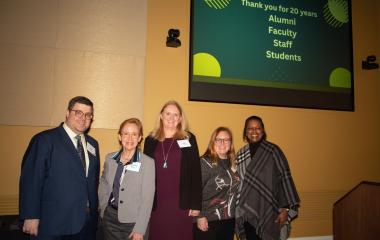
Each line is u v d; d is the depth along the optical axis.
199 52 2.96
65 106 2.62
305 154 3.22
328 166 3.28
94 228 2.00
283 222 2.42
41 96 2.58
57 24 2.67
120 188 1.88
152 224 2.01
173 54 2.93
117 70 2.78
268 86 3.12
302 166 3.20
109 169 1.99
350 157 3.36
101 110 2.71
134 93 2.80
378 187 2.67
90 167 1.98
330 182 3.27
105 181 2.01
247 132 2.59
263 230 2.26
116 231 1.86
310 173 3.21
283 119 3.18
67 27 2.69
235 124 3.01
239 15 3.11
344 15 3.46
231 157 2.33
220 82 2.98
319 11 3.38
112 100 2.75
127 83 2.79
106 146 2.70
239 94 3.03
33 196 1.71
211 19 3.02
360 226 2.83
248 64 3.08
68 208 1.78
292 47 3.24
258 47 3.13
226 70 3.01
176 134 2.16
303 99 3.21
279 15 3.24
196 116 2.92
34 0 2.62
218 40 3.02
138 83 2.82
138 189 1.89
